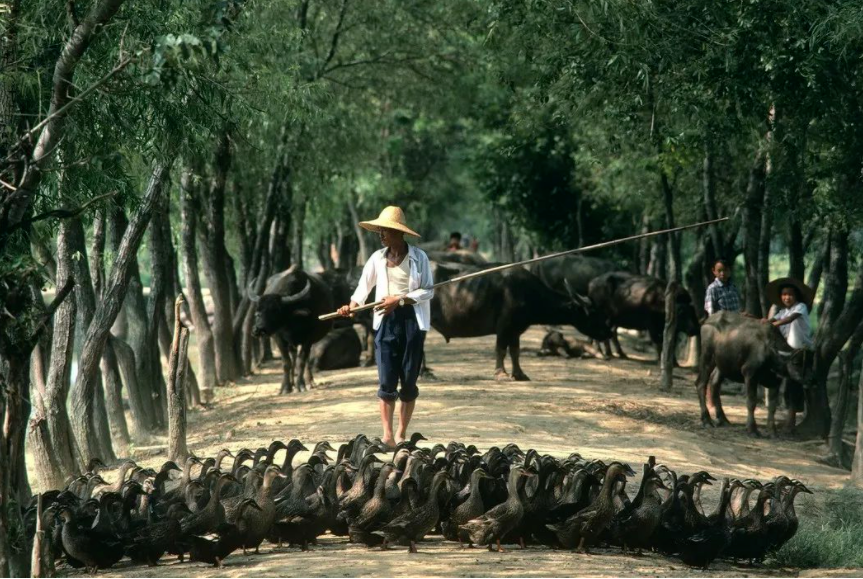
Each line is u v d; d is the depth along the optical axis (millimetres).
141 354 30750
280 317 34500
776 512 17281
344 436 25312
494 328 36156
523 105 33000
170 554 16156
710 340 30656
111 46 16578
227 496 16750
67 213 14227
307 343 36156
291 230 60531
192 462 17828
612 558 16000
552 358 45656
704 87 25797
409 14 43719
